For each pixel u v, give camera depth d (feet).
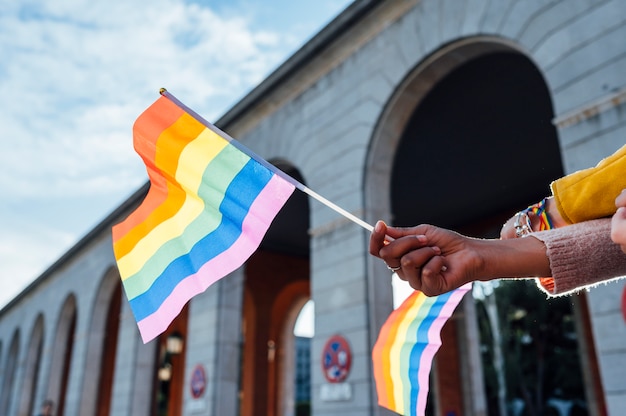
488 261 4.35
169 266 7.57
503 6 30.09
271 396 77.25
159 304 7.49
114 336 89.35
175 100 7.51
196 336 51.80
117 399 63.16
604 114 24.27
